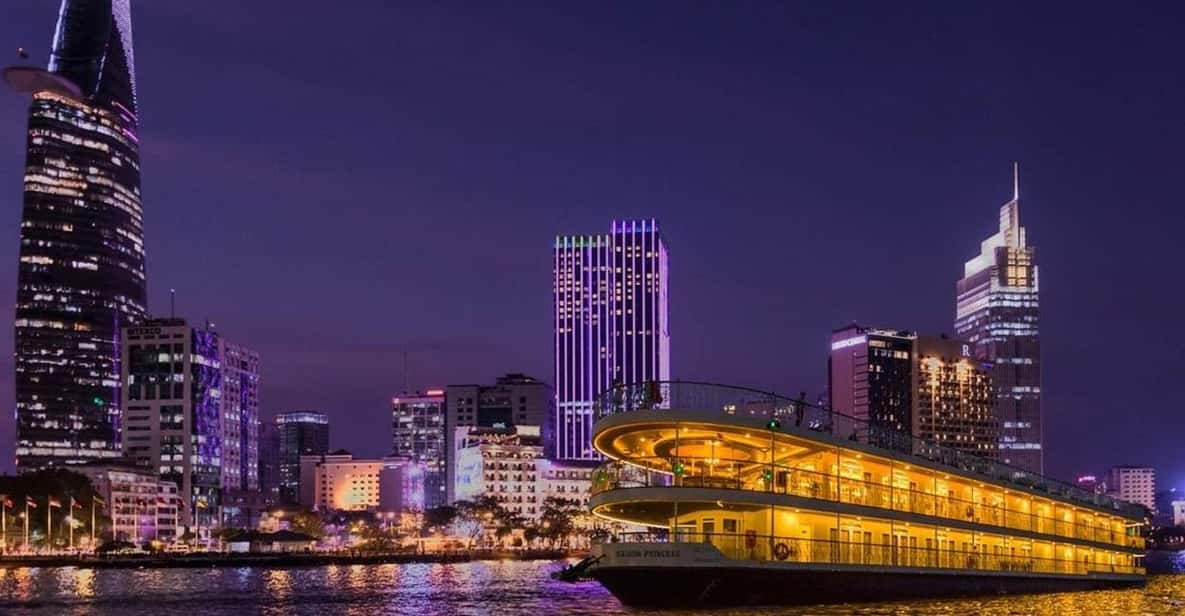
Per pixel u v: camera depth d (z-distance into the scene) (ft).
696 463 298.35
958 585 322.96
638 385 275.80
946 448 333.83
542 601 413.39
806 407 286.46
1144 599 366.84
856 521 299.17
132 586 546.67
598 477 312.29
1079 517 395.75
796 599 274.16
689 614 264.93
